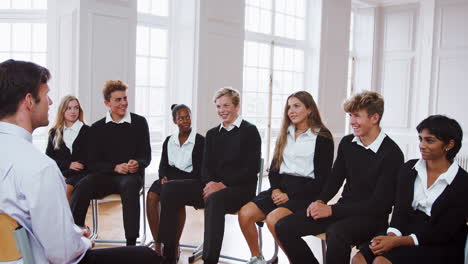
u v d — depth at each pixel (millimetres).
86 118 5156
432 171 2199
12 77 1469
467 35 8188
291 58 8172
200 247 3484
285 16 8023
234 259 3375
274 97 7930
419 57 8797
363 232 2395
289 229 2521
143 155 3609
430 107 8680
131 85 5574
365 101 2494
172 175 3490
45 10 5652
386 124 9305
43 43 5734
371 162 2504
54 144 3805
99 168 3434
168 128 6406
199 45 6113
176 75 6328
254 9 7430
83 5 5035
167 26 6262
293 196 2900
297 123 2998
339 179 2717
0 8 5680
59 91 5375
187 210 4961
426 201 2162
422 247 2094
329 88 8492
